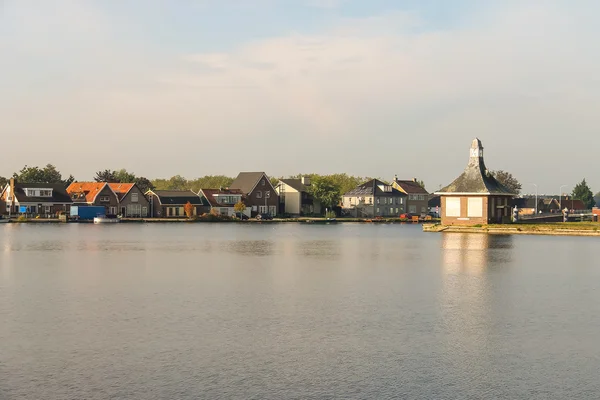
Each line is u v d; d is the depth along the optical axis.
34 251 87.88
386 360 32.09
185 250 91.00
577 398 27.38
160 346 34.34
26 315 42.12
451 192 137.62
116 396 27.31
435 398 27.31
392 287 54.44
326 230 151.88
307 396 27.42
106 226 157.75
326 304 46.19
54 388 28.16
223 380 29.16
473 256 82.06
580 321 40.69
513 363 31.69
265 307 44.91
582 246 98.12
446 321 40.56
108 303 46.41
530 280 58.94
